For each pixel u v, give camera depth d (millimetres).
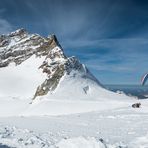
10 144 16047
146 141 17859
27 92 155125
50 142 17031
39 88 124688
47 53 199750
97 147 14812
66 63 137625
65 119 37031
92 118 38312
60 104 94750
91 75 146000
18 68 197125
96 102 92688
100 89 125000
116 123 30766
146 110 46125
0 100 133000
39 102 104438
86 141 15406
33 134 20047
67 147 15375
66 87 118188
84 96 110125
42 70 177250
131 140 18578
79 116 42500
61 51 177625
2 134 18812
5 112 109812
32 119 37219
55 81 125312
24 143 16250
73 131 23531
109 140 18203
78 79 129625
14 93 156375
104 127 27203
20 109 109812
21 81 173000
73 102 95375
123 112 45656
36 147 15539
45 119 37406
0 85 169375
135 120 32625
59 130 24188
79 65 146000
